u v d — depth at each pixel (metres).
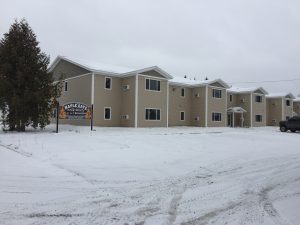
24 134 21.34
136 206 6.88
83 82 31.48
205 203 7.20
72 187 8.41
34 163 11.46
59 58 35.03
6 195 7.46
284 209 6.77
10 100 23.14
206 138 23.16
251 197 7.77
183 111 40.09
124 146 16.88
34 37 24.66
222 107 41.59
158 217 6.18
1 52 23.50
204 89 39.62
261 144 21.16
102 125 31.02
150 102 32.38
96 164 11.66
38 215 6.15
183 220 6.02
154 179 9.63
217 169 11.48
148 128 30.52
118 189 8.35
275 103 55.03
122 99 32.69
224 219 6.10
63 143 17.03
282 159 14.25
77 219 5.96
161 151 15.61
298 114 61.03
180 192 8.16
